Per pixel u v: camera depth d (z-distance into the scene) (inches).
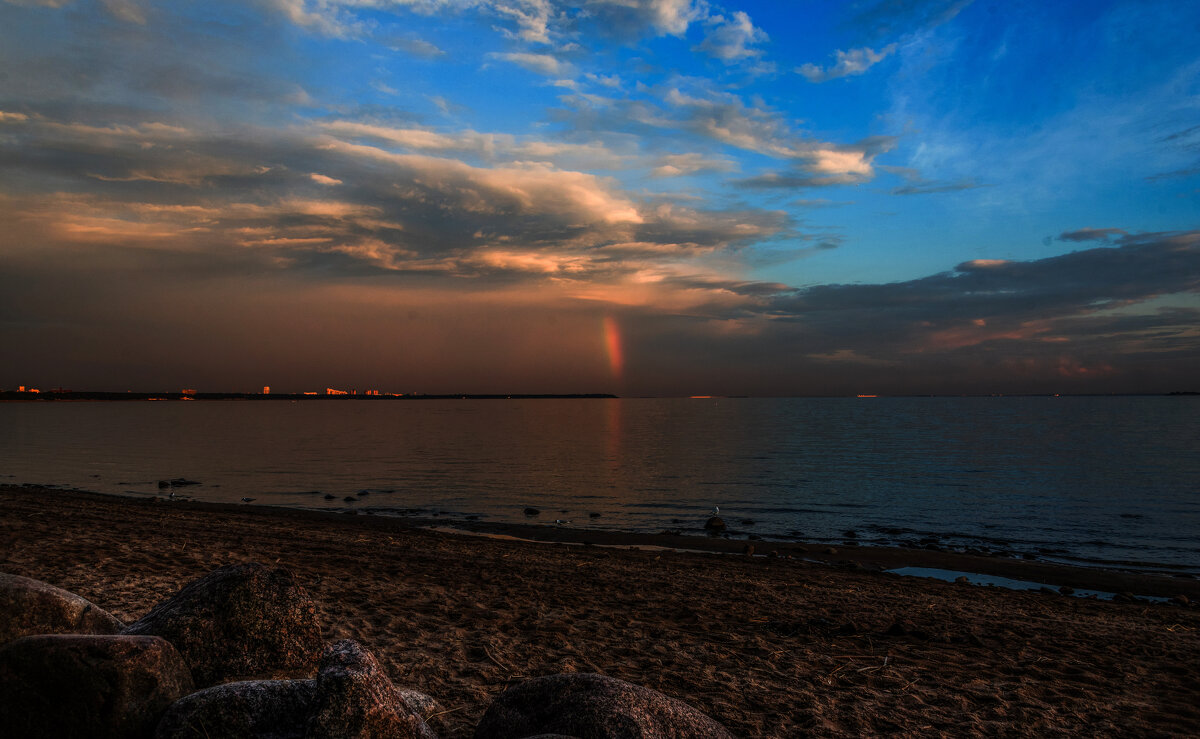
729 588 481.1
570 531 812.6
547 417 5487.2
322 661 132.7
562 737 126.5
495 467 1592.0
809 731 233.9
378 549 573.0
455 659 286.2
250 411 7436.0
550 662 291.6
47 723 127.6
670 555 647.8
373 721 122.4
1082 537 829.8
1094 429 3314.5
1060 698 278.4
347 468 1546.5
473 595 415.2
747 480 1364.4
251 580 176.1
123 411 7337.6
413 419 5004.9
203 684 161.9
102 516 700.0
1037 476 1438.2
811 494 1176.2
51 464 1579.7
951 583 557.3
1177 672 323.0
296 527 701.9
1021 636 379.2
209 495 1087.0
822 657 319.6
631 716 136.8
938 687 285.6
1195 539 821.2
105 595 358.9
